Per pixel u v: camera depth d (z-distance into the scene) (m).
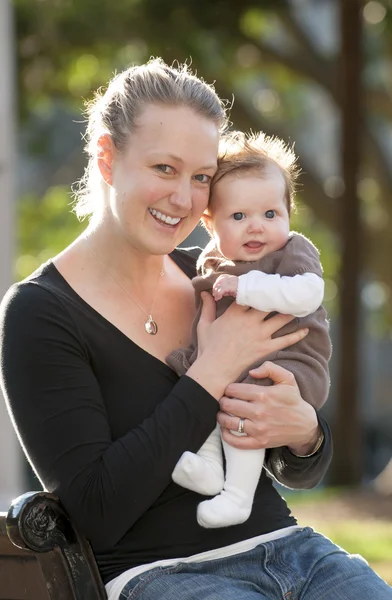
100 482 3.29
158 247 3.55
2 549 3.38
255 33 16.52
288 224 3.85
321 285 3.63
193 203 3.60
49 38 14.02
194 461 3.38
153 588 3.33
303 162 17.31
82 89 15.24
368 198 18.44
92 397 3.40
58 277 3.58
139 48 14.05
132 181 3.51
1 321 3.46
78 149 19.22
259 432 3.50
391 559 8.55
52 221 19.52
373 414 29.28
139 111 3.50
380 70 17.48
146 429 3.36
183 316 3.82
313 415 3.60
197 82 3.61
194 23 13.72
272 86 18.94
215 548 3.49
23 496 3.22
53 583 3.25
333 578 3.48
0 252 6.98
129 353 3.52
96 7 13.66
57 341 3.39
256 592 3.43
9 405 3.42
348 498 12.41
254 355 3.56
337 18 15.16
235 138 3.96
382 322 21.50
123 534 3.35
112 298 3.62
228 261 3.83
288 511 3.76
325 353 3.77
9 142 7.09
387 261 18.20
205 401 3.43
